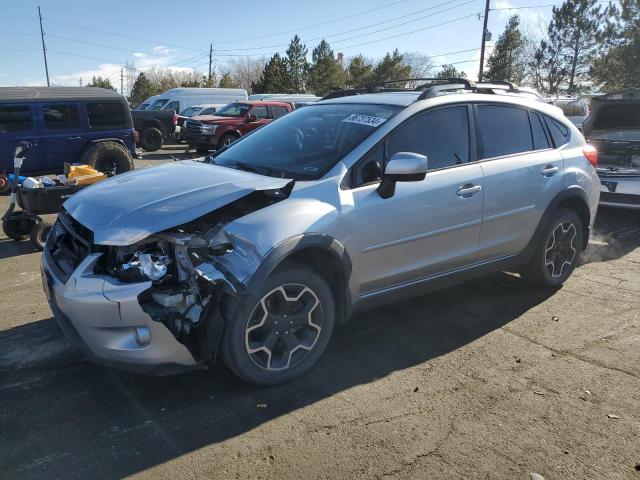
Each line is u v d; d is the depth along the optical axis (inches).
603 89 1595.7
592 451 110.9
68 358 145.7
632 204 295.7
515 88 196.1
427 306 185.3
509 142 177.6
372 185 141.9
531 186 178.1
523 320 174.9
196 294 117.3
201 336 119.8
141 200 126.2
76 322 116.1
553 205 185.6
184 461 106.3
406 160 132.6
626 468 105.9
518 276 215.2
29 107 414.6
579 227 200.8
